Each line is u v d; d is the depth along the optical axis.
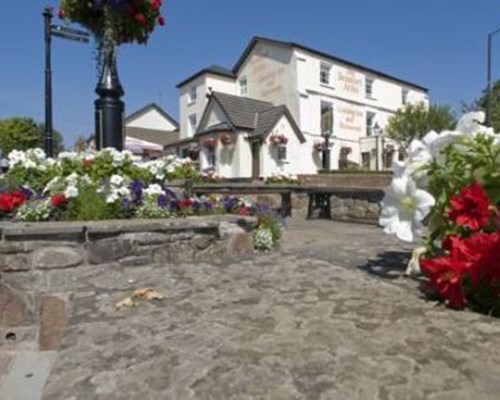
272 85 22.20
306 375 1.69
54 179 4.67
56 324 3.13
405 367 1.73
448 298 2.43
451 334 2.04
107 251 3.86
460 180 2.72
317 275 3.20
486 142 2.68
